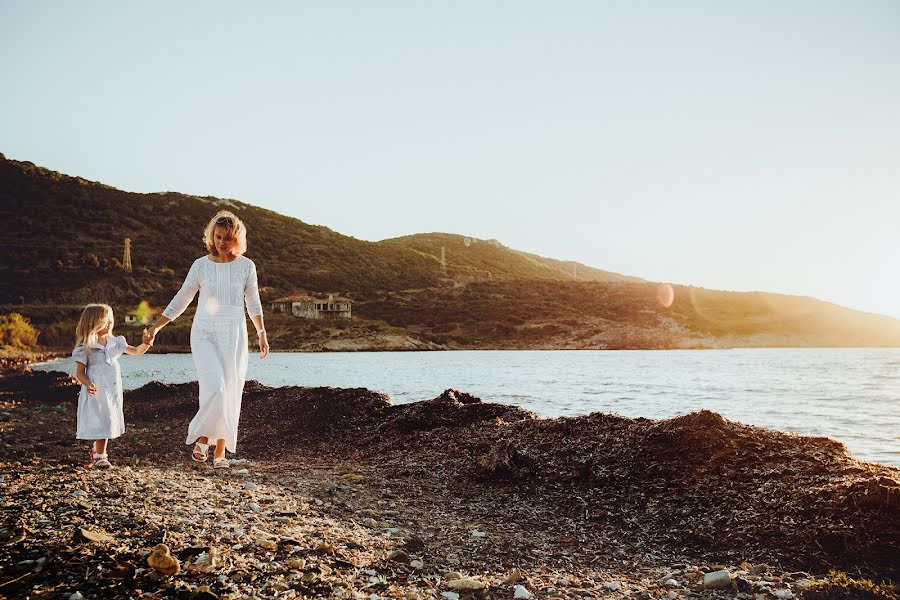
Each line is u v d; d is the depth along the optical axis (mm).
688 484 6770
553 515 6723
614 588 4488
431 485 7957
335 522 5668
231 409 5145
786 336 120500
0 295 89375
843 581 4551
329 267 135125
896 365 53750
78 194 127625
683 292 138125
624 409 20922
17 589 3422
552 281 142750
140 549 4020
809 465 6441
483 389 28562
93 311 6789
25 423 12375
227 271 5176
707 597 4344
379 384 31578
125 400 15688
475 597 4070
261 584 3795
